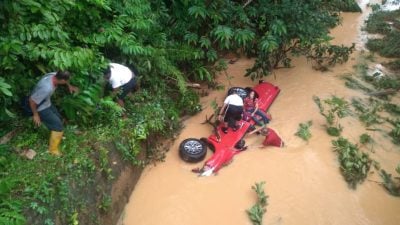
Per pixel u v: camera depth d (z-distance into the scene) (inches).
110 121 209.9
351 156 245.6
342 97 314.5
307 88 327.6
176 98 279.7
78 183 169.8
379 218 212.2
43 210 146.6
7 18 169.5
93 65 203.2
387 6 525.7
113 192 196.4
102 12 230.5
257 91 306.5
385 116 294.5
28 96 172.6
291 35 335.3
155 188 224.1
